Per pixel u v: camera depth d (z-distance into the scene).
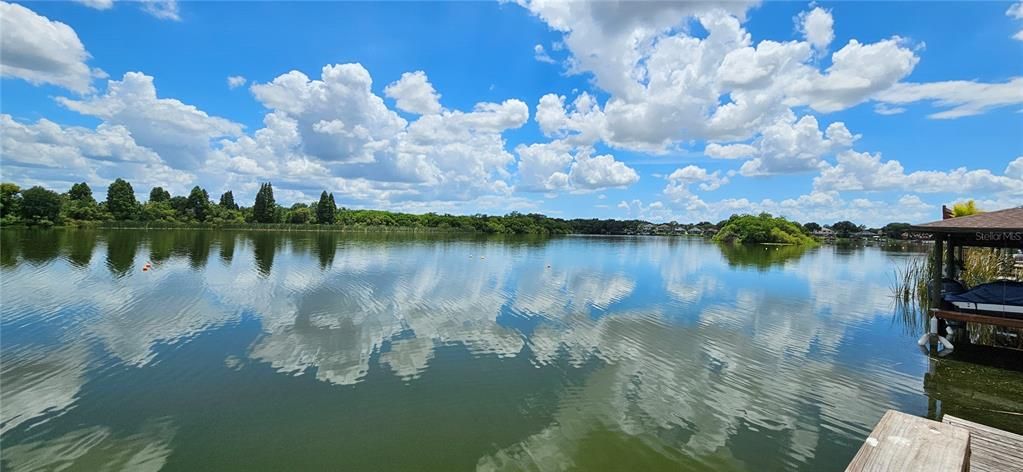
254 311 17.06
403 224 122.06
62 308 16.75
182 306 17.52
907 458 2.50
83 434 8.26
